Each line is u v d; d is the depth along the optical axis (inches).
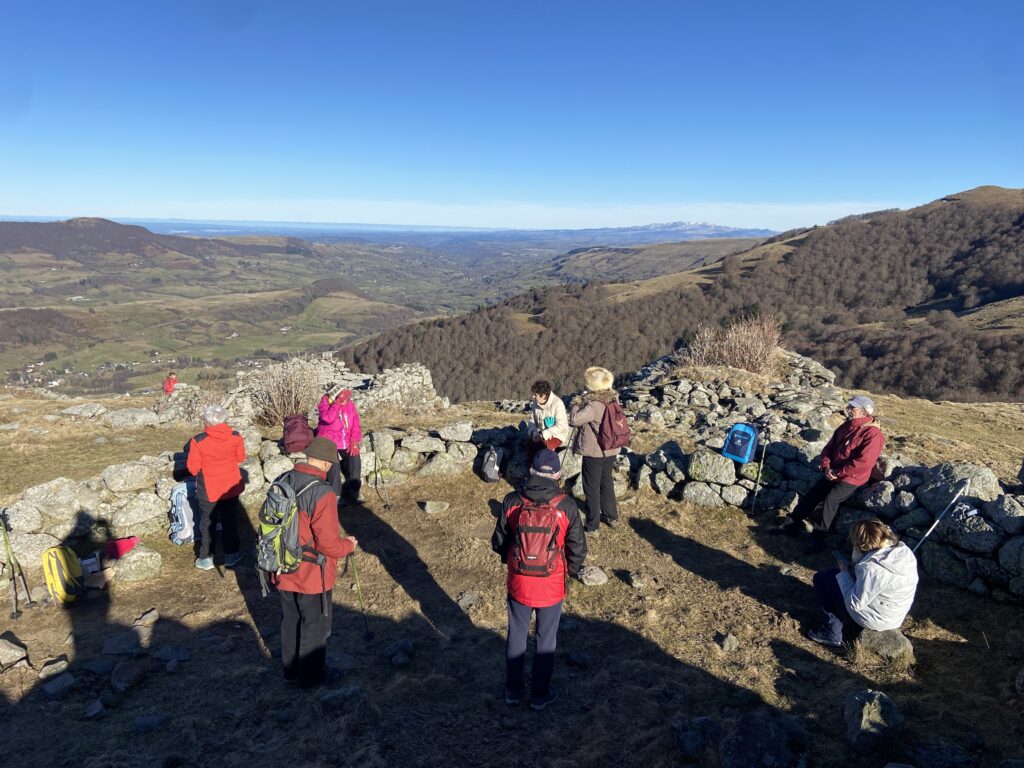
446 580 237.9
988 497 217.6
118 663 178.9
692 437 410.3
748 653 182.9
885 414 605.9
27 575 235.8
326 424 300.0
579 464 318.7
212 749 141.4
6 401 713.6
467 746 143.6
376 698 162.9
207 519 239.1
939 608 196.9
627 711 157.1
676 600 216.7
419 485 335.6
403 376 771.4
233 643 192.7
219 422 237.9
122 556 238.8
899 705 151.0
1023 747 131.7
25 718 152.9
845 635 184.5
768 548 254.1
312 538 166.4
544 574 153.7
